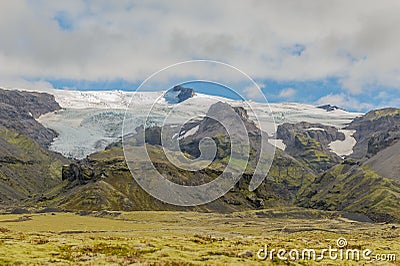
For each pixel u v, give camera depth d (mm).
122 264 44844
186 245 58938
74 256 48875
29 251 50969
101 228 169500
